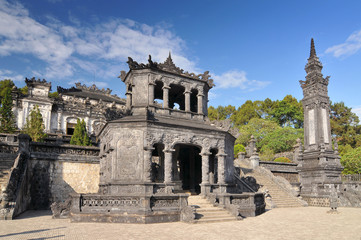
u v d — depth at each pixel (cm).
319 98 3475
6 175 2120
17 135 2531
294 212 2417
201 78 2603
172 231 1391
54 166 2550
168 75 2412
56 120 5531
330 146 3391
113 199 1697
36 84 5356
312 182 3291
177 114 2384
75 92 6619
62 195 2534
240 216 1883
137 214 1636
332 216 2145
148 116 2147
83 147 2734
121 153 2003
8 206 1825
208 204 1992
